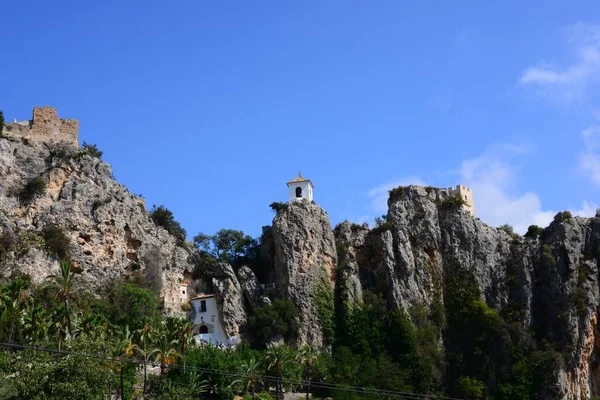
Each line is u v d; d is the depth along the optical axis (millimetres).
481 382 135500
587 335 139375
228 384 109438
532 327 143250
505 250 154625
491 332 141125
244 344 128750
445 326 145000
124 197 146375
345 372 127938
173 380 106000
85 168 143000
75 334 100250
